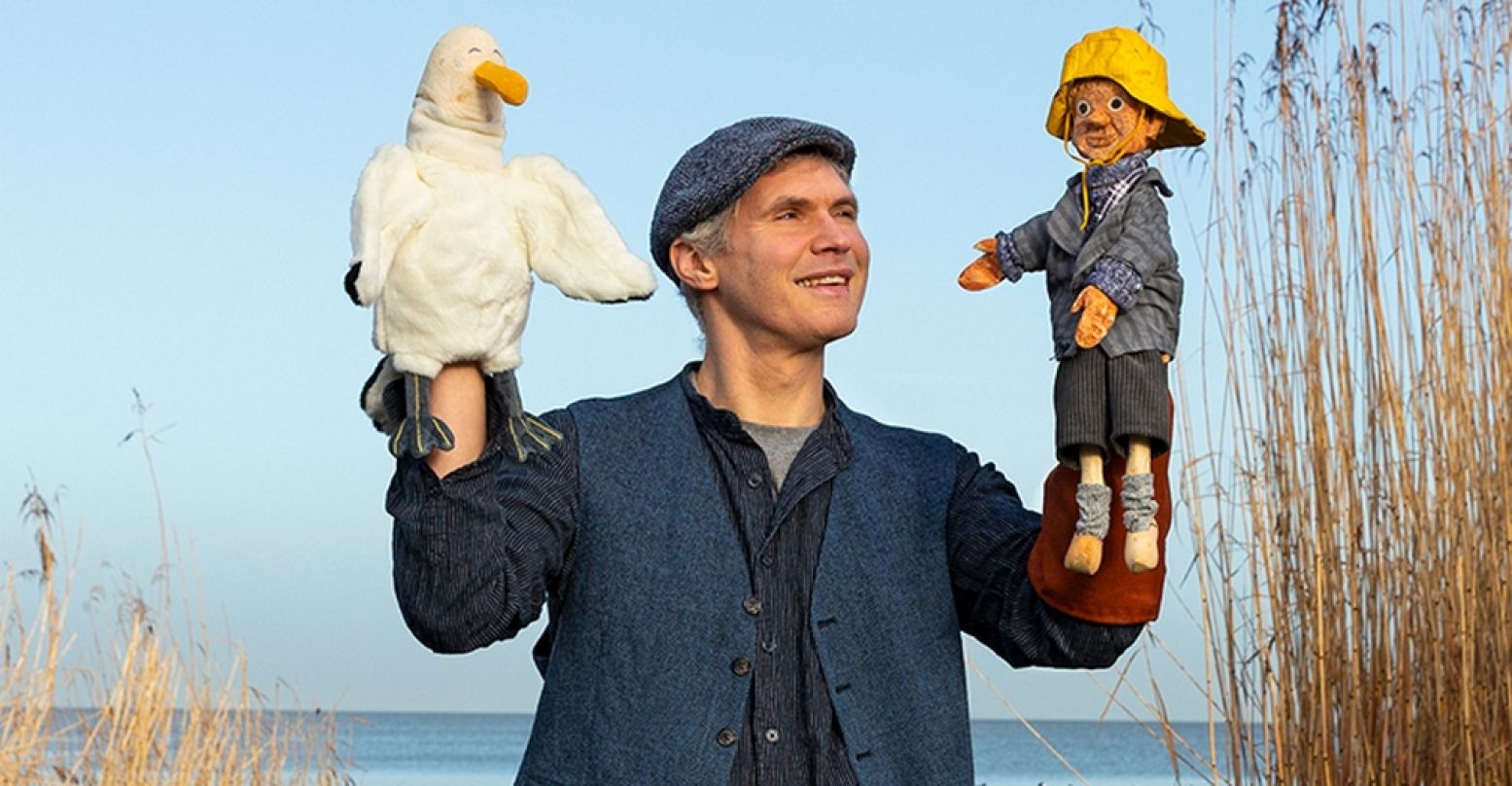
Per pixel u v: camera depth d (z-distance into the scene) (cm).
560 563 226
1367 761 371
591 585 224
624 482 228
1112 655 225
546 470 226
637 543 224
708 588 222
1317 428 381
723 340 236
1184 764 378
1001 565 231
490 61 196
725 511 227
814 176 231
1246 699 379
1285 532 379
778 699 220
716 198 229
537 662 249
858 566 226
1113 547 215
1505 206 381
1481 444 378
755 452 229
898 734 222
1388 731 373
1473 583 370
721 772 215
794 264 227
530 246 197
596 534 225
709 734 216
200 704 458
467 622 210
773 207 229
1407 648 372
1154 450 210
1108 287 201
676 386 240
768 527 226
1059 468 217
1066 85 211
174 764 447
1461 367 378
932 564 233
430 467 202
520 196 197
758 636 221
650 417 235
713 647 220
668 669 219
